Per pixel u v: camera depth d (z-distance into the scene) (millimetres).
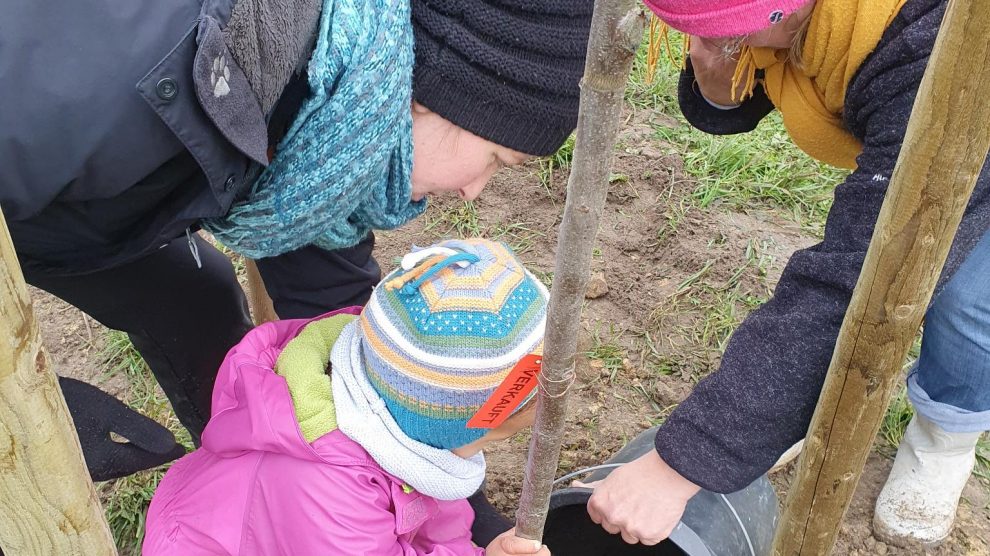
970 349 1588
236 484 1289
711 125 1820
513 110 1106
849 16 1214
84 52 880
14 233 1099
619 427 2213
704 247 2641
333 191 1074
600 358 2371
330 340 1401
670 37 3365
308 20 995
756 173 2885
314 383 1278
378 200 1194
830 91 1362
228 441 1285
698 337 2408
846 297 1169
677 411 1312
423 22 1067
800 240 2691
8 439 721
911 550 1967
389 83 1021
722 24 1144
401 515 1264
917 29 1142
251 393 1268
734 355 1261
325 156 1043
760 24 1142
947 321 1586
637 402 2277
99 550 845
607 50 690
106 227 1104
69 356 2363
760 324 1244
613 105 724
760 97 1729
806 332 1195
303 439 1224
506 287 1189
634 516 1396
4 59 858
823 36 1256
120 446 1547
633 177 2871
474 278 1185
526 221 2775
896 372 1085
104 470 1536
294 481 1236
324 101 1017
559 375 959
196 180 1037
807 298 1214
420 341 1166
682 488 1381
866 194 1175
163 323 1631
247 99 952
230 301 1727
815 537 1290
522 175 2910
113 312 1586
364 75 1003
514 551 1248
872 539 2006
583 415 2242
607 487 1438
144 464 1579
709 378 1292
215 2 911
